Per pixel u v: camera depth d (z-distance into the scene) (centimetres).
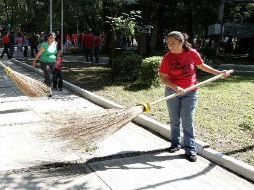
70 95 1140
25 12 4134
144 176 548
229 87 1272
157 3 2256
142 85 1218
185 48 577
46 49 1152
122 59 1333
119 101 1017
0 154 621
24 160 597
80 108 962
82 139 557
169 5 2503
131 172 561
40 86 910
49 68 1163
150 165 586
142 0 1803
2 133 730
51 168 571
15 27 4534
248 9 2916
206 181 534
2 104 991
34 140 682
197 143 640
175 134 634
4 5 4881
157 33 2922
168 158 614
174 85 573
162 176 548
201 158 615
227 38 2967
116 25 1338
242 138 691
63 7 2025
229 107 951
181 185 521
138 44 1841
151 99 1040
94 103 1030
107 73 1561
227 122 798
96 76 1485
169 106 617
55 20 2738
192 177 545
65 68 1786
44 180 534
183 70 584
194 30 3300
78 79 1421
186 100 591
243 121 805
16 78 884
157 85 1214
